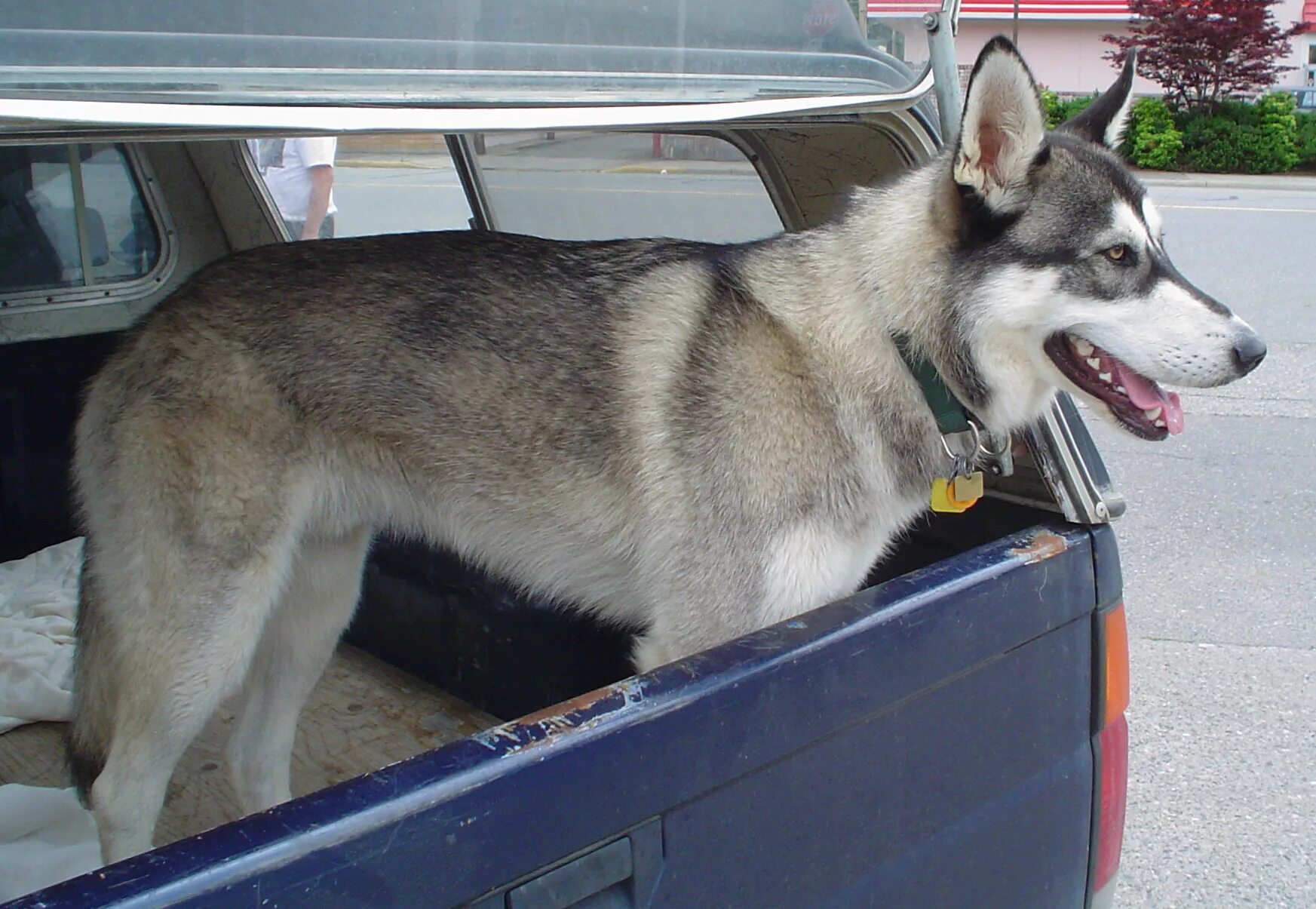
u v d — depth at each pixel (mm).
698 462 1983
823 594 2020
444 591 2768
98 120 1142
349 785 1096
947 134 1985
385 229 3180
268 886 1007
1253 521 5254
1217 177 18297
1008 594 1625
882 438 2010
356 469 2189
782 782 1386
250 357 2033
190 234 3076
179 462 2002
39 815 2236
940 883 1611
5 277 2771
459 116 1361
